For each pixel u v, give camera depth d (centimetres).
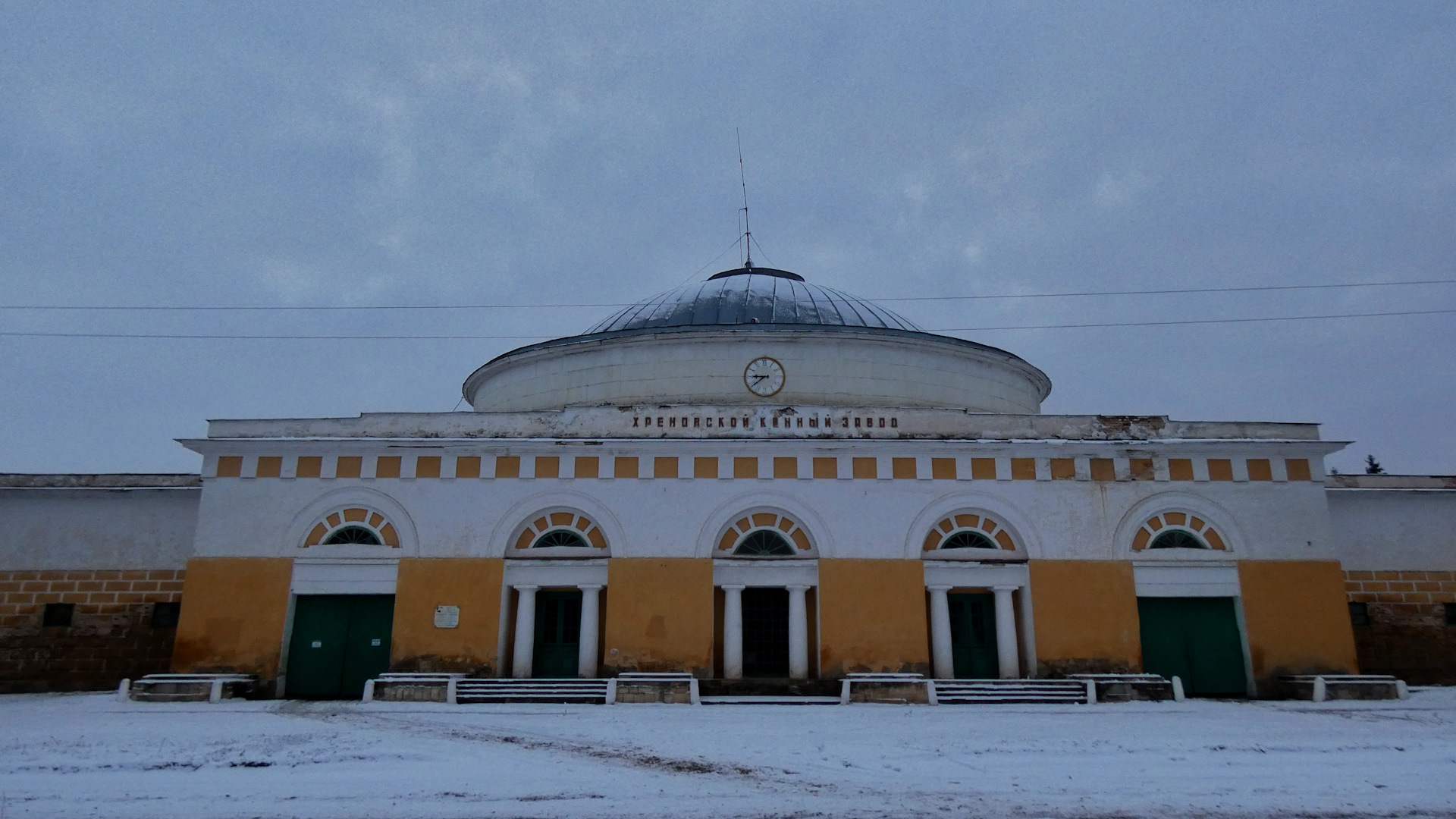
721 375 2681
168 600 2572
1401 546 2612
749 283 3078
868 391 2698
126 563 2597
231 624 2241
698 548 2278
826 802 1091
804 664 2245
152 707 2020
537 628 2309
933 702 2064
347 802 1080
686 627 2228
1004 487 2330
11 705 2069
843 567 2267
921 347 2775
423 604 2248
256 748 1436
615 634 2225
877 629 2231
